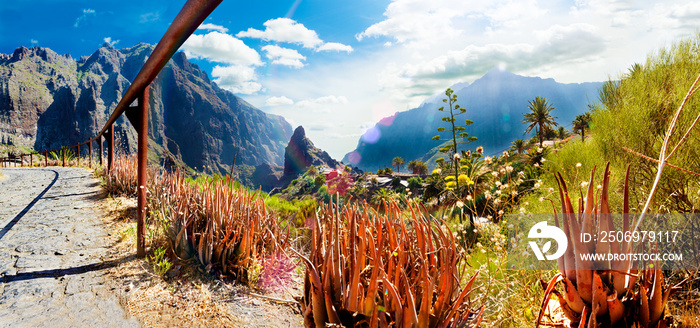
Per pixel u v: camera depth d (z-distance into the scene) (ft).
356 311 4.25
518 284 7.56
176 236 11.69
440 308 4.43
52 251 12.62
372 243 4.93
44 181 32.86
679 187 9.23
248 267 10.53
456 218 11.90
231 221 11.55
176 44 6.94
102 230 15.12
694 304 6.24
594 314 4.07
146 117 11.94
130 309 8.68
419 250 4.99
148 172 20.36
